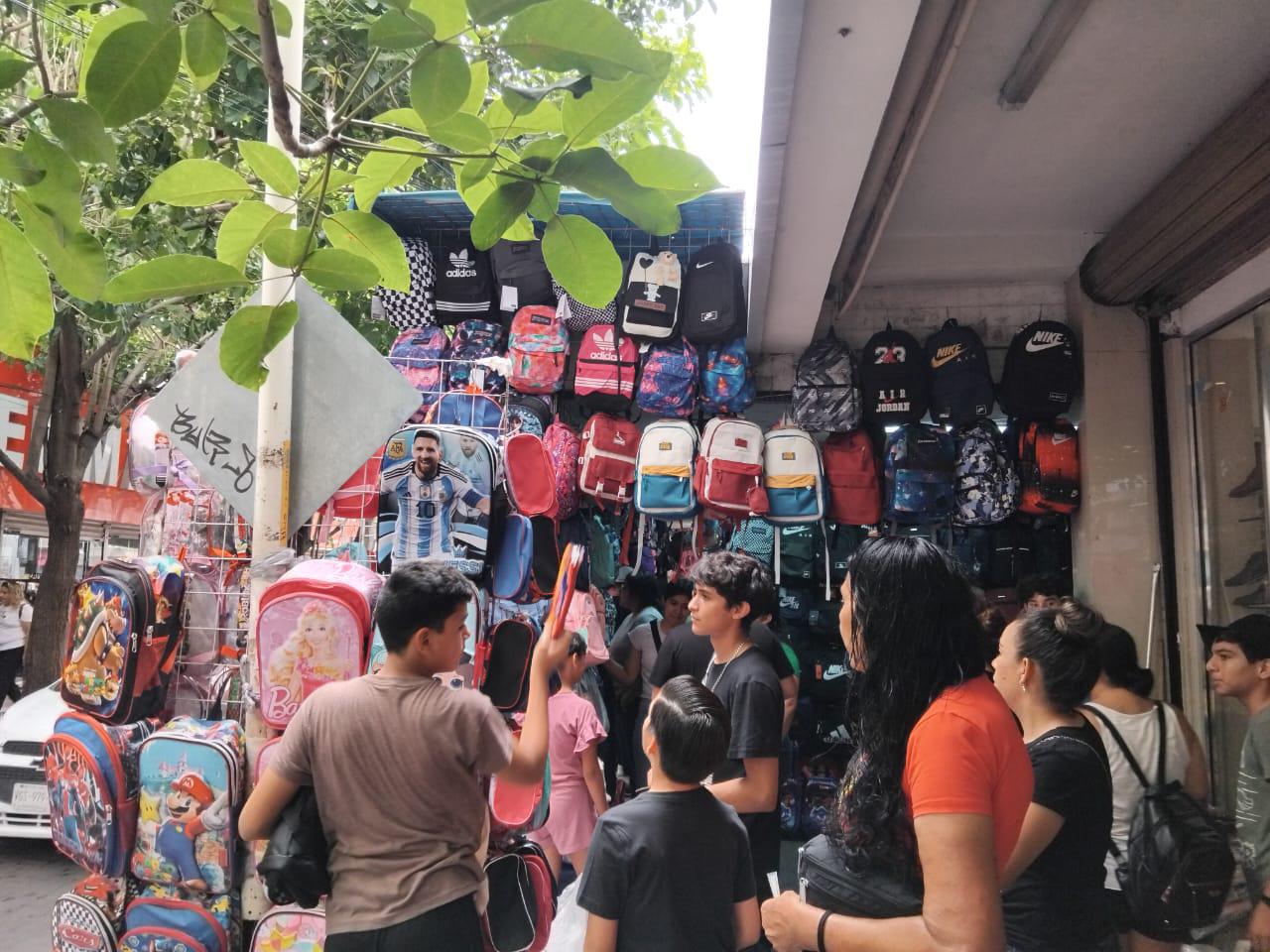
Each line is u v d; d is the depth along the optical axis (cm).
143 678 295
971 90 418
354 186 201
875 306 650
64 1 159
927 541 173
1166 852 267
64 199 153
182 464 361
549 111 169
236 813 283
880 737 168
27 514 1225
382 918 214
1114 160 488
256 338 183
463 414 490
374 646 280
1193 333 561
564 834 398
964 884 144
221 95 621
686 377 541
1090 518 580
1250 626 319
